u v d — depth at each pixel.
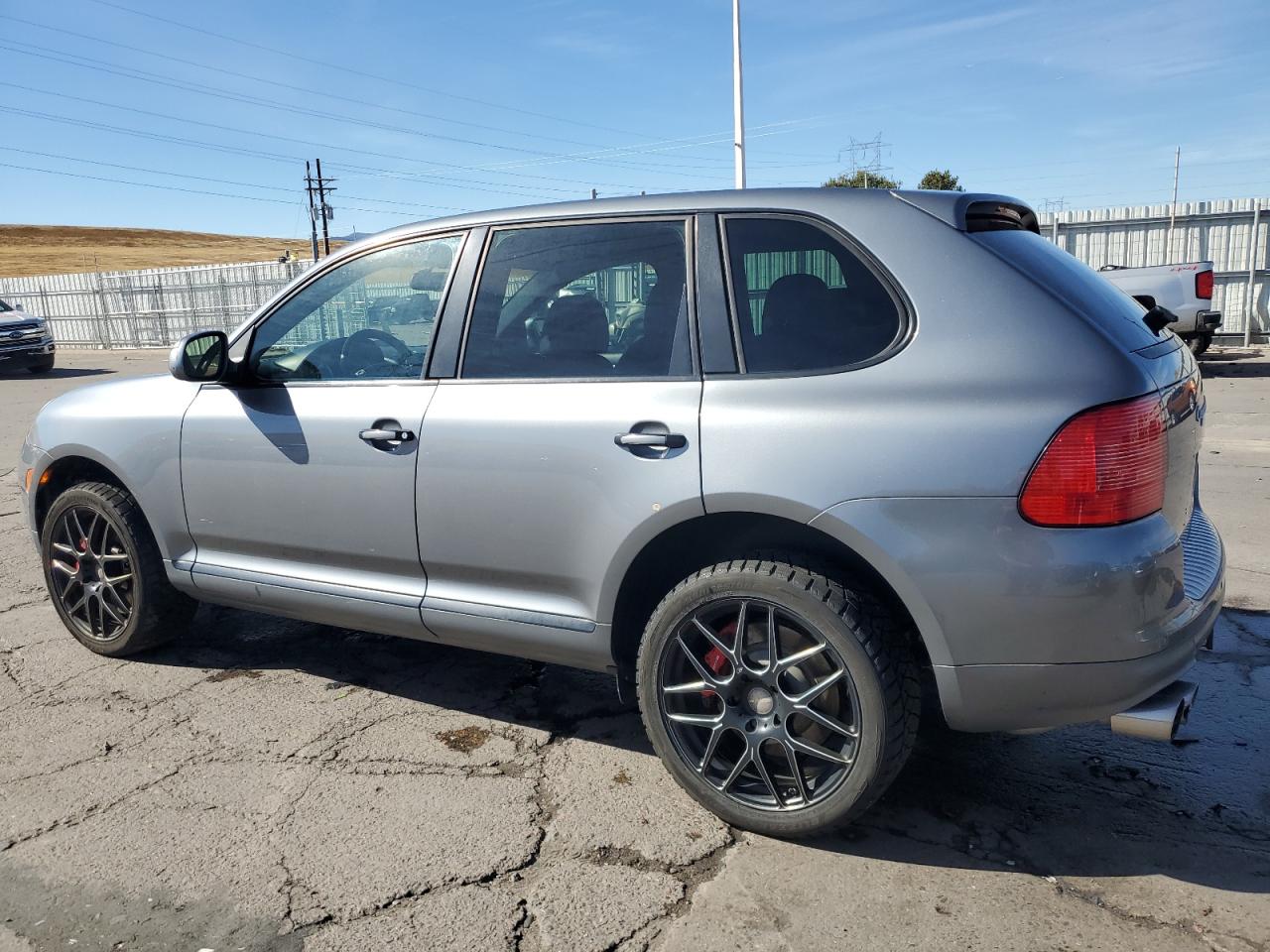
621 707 3.60
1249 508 6.15
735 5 19.00
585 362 2.94
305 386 3.44
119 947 2.29
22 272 73.19
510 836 2.73
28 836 2.76
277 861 2.62
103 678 3.89
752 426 2.59
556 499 2.88
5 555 5.86
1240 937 2.25
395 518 3.20
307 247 105.81
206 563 3.72
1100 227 17.53
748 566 2.60
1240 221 16.59
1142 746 3.21
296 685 3.81
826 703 2.59
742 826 2.73
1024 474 2.30
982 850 2.63
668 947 2.26
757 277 2.76
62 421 4.02
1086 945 2.23
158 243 112.69
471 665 4.00
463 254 3.23
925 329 2.50
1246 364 14.44
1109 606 2.29
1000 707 2.42
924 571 2.39
